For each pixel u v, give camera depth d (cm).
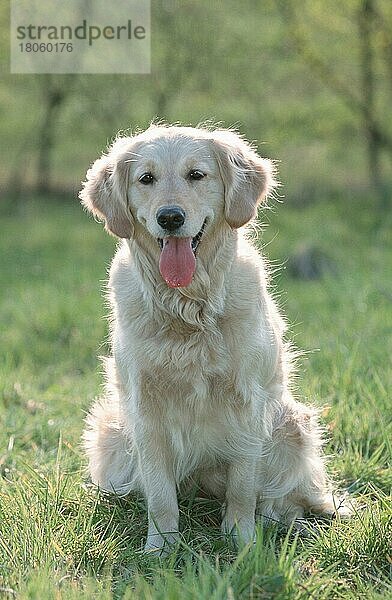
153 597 496
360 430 801
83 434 811
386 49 2572
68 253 2097
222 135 665
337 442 788
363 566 574
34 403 965
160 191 619
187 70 2788
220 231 643
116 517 665
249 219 643
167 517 640
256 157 674
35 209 2783
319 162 2986
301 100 2859
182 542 581
